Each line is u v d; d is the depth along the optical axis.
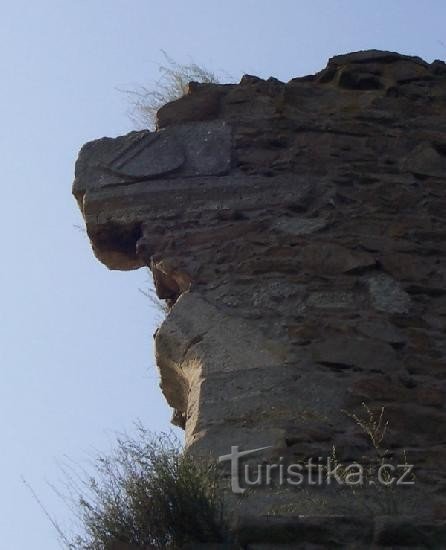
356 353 9.48
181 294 10.05
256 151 10.83
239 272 10.03
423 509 8.55
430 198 10.68
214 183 10.59
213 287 9.97
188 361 9.57
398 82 11.42
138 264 10.80
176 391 9.84
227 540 7.88
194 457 8.73
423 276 10.09
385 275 10.05
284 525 7.82
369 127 11.07
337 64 11.48
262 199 10.48
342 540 7.78
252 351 9.48
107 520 8.03
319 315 9.71
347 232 10.29
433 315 9.88
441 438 9.05
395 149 10.97
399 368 9.44
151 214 10.52
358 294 9.90
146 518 8.00
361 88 11.38
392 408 9.14
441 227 10.48
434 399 9.27
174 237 10.34
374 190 10.64
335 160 10.80
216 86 11.22
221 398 9.17
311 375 9.30
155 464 8.25
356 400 9.17
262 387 9.22
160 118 11.09
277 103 11.10
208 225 10.38
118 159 10.81
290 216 10.38
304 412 9.05
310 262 10.05
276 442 8.82
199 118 11.05
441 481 8.73
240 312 9.76
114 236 10.61
